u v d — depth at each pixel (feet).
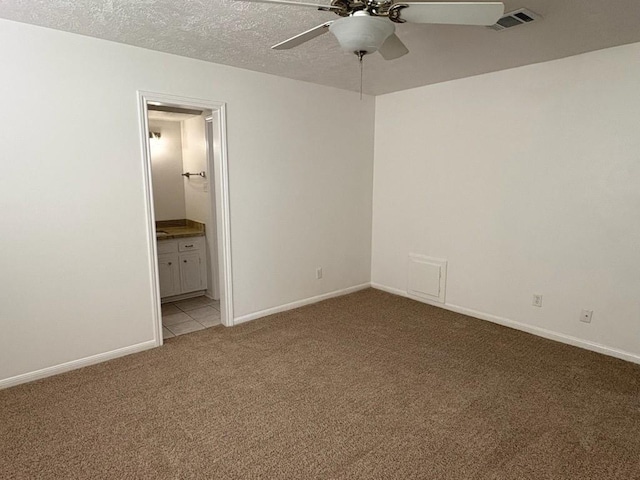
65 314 9.20
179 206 16.88
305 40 6.36
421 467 6.30
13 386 8.64
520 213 11.59
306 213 13.80
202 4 7.11
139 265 10.23
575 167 10.37
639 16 7.52
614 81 9.52
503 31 8.34
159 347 10.73
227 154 11.48
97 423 7.39
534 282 11.51
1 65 7.91
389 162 15.17
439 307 14.03
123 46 9.35
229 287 12.09
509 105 11.50
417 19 5.59
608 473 6.18
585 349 10.62
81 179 9.11
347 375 9.24
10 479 6.02
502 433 7.14
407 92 14.19
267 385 8.79
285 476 6.11
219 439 6.97
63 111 8.71
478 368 9.58
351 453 6.63
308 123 13.35
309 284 14.32
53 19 7.86
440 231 13.78
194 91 10.61
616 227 9.84
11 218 8.30
